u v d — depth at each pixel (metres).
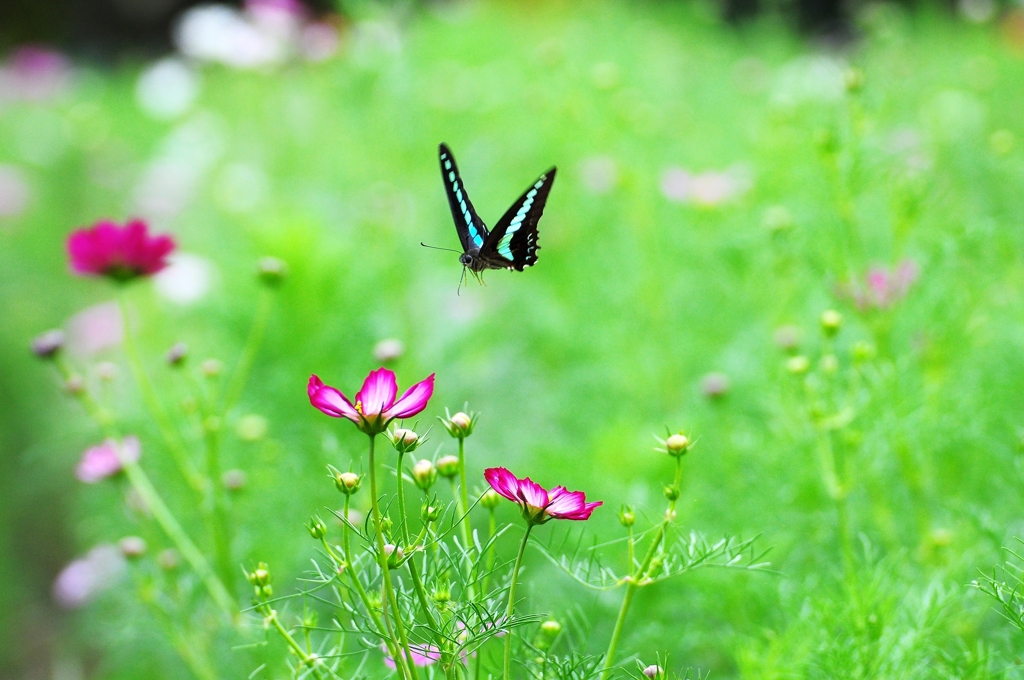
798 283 1.62
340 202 1.84
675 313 1.71
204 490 1.48
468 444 1.63
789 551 1.49
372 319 1.66
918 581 1.44
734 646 1.45
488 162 1.85
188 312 1.75
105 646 1.60
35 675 1.68
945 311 1.50
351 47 1.84
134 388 1.65
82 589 1.59
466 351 1.70
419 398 1.31
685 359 1.67
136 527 1.57
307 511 1.53
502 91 2.13
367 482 1.45
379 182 1.82
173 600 1.47
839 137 1.51
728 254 1.62
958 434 1.49
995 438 1.51
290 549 1.51
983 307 1.57
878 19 1.93
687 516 1.49
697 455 1.55
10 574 1.74
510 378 1.68
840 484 1.46
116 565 1.58
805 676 1.41
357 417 1.30
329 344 1.63
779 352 1.55
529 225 1.45
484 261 1.46
